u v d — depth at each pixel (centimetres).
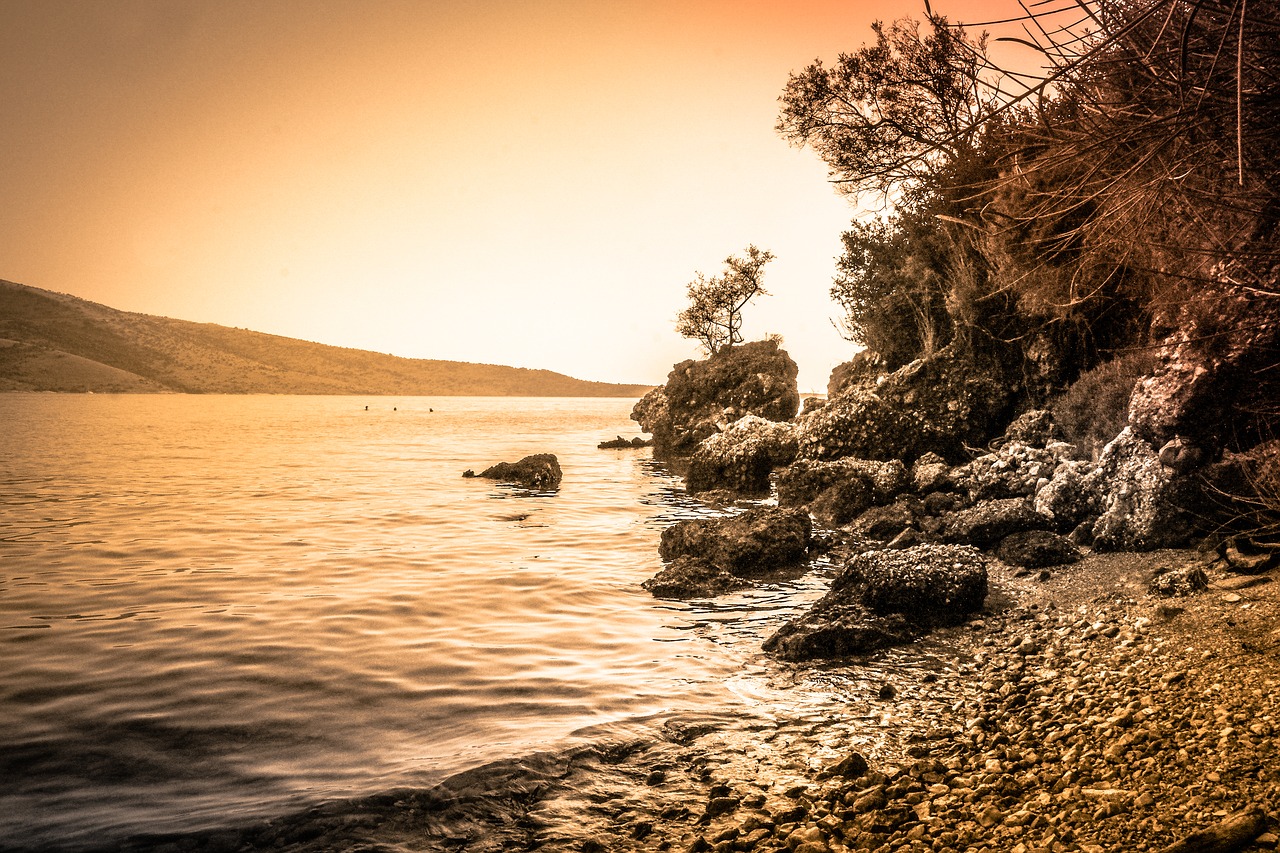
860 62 1841
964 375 2103
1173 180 613
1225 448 1102
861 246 2783
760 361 3947
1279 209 639
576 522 2030
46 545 1672
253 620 1091
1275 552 887
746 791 582
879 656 893
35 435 5631
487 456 4384
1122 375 1505
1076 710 643
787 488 2052
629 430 7662
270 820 560
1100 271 1399
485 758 652
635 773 625
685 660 916
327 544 1698
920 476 1864
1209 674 633
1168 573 934
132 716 753
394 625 1069
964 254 2011
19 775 634
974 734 642
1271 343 1047
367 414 12400
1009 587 1117
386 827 549
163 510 2216
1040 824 454
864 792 547
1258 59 530
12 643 980
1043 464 1578
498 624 1075
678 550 1498
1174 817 420
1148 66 528
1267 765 449
